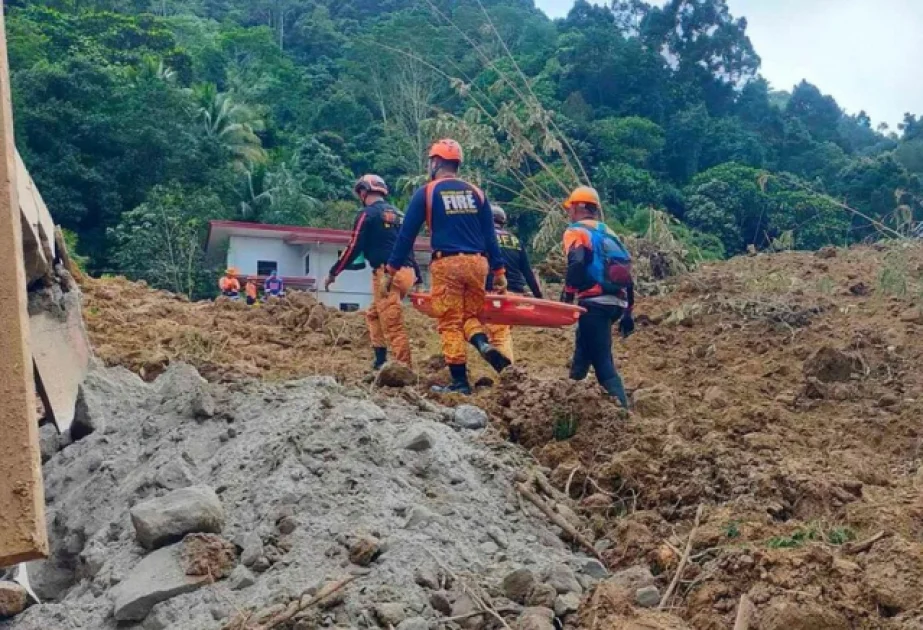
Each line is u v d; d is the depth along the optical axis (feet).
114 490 17.01
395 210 27.76
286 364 28.35
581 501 17.49
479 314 23.85
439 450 17.15
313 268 99.60
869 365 27.30
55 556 16.31
